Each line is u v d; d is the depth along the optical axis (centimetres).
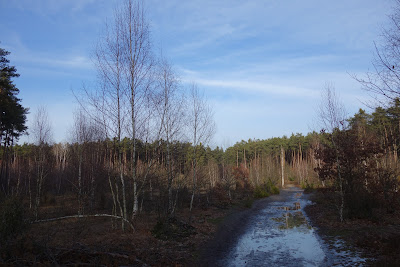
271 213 2242
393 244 937
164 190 1838
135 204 1355
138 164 1889
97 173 2050
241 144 8075
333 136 1647
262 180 4366
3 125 2802
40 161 2100
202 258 984
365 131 2009
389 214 1566
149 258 878
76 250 824
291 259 980
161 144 1656
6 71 2467
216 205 2405
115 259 815
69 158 2795
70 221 1529
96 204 2144
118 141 1346
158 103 1653
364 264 830
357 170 1655
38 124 2125
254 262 959
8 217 810
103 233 1227
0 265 680
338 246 1073
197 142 2052
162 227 1234
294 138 7738
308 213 2120
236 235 1422
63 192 3069
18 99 2861
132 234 1188
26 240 795
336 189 1672
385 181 1619
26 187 2486
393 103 711
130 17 1366
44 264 707
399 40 696
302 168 5947
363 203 1491
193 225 1498
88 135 2164
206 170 2944
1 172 2867
